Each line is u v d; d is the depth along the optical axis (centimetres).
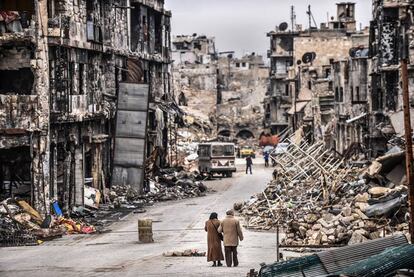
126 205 4991
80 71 4744
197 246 3212
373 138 5319
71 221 3916
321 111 7844
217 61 15612
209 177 7094
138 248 3209
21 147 4106
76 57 4584
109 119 5341
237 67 16375
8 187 4184
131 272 2544
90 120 4838
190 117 11644
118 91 5388
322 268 1959
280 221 3662
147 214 4566
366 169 3978
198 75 13625
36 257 3012
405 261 1786
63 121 4303
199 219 4250
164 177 6009
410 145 2239
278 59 11688
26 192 4175
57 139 4331
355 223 3009
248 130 13100
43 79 4066
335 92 7294
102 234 3753
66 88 4341
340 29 11469
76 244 3400
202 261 2750
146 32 6569
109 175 5425
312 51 10719
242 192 5844
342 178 4025
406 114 2247
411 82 4912
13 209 3759
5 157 4116
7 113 3988
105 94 5212
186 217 4359
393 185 3462
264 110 12925
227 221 2605
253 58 16512
